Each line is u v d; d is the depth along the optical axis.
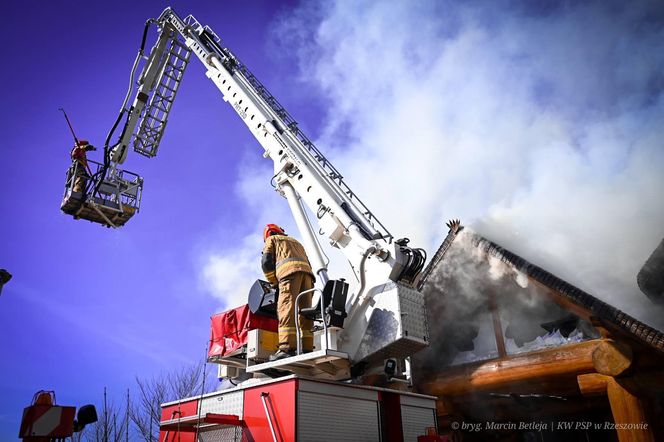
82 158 9.29
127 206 9.52
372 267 5.45
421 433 5.35
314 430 4.34
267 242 5.56
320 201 6.27
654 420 5.50
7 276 3.83
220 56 9.33
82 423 3.55
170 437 5.71
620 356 5.66
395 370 5.42
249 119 8.04
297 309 5.11
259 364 5.37
